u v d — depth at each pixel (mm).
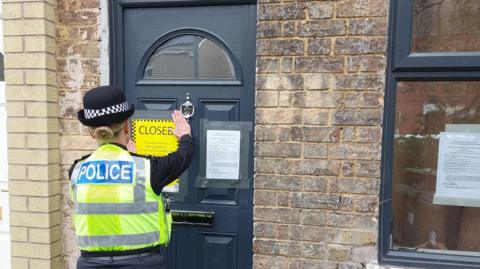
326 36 2316
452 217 2342
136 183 1787
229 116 2646
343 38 2299
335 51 2311
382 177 2330
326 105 2336
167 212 2051
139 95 2754
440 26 2281
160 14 2699
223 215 2695
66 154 2729
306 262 2408
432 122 2312
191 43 2691
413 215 2371
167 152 2676
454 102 2279
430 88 2297
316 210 2379
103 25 2646
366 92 2289
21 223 2689
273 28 2375
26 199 2672
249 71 2605
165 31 2703
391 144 2314
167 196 2717
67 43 2682
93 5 2641
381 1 2242
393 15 2273
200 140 2672
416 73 2275
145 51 2730
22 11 2584
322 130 2348
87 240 1773
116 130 1854
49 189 2652
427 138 2324
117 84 2746
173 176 1905
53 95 2668
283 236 2428
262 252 2459
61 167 2742
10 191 2691
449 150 2305
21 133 2648
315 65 2338
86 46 2666
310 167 2373
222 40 2633
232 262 2709
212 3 2605
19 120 2646
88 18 2652
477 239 2322
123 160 1817
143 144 2693
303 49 2348
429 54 2248
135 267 1757
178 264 2777
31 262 2697
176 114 2387
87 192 1776
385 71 2285
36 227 2670
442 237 2355
